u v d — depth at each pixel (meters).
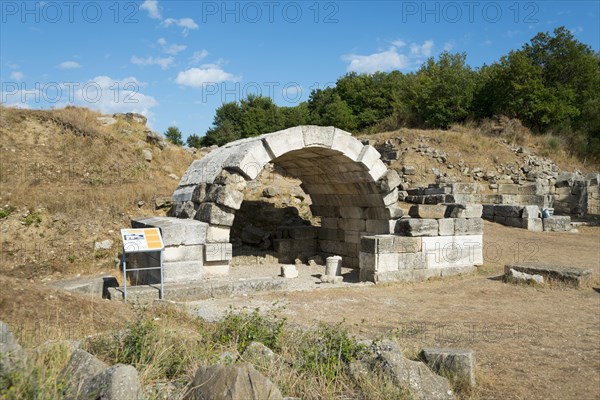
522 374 6.58
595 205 30.61
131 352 5.76
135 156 22.00
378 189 14.72
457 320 9.40
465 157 32.62
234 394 4.44
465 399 5.76
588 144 38.88
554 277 12.55
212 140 45.59
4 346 4.61
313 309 10.23
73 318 7.14
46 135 21.23
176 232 11.52
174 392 4.89
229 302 10.75
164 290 10.70
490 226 21.70
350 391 5.59
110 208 17.12
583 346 7.77
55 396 4.20
